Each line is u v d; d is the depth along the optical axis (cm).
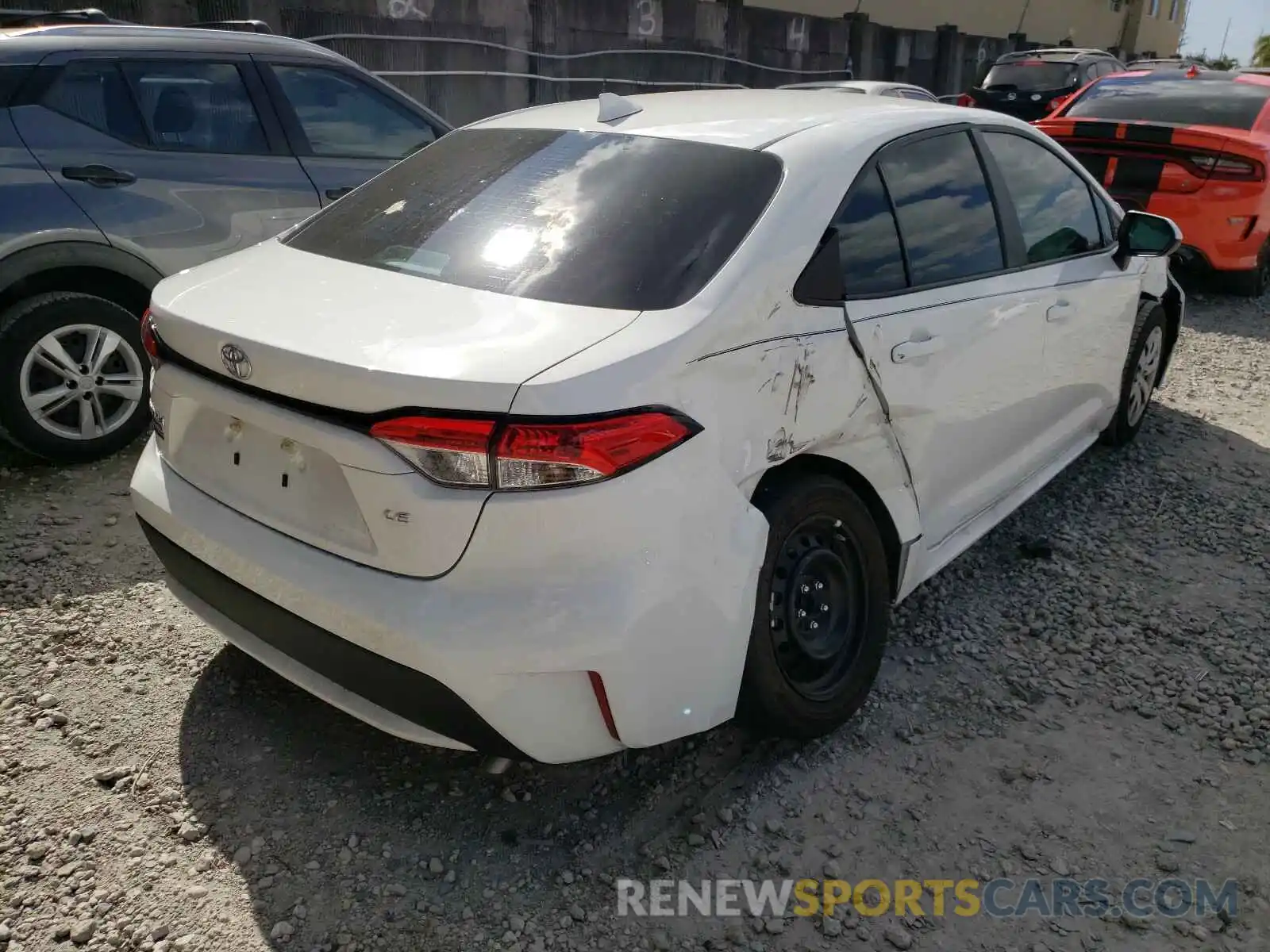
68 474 423
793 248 252
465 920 227
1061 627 354
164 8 853
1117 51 2892
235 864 238
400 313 230
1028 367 357
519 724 213
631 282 236
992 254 339
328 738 281
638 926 228
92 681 296
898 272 292
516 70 1159
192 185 447
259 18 918
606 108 309
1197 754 291
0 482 412
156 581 349
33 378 418
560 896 234
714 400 227
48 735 274
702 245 246
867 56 1727
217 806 254
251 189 464
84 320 418
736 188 262
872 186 289
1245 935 231
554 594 207
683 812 261
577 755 223
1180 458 504
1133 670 329
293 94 488
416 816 255
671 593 219
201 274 276
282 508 232
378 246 274
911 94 1013
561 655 208
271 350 218
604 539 208
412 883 236
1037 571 391
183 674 303
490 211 272
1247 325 752
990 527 360
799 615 272
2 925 218
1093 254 407
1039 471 401
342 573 219
